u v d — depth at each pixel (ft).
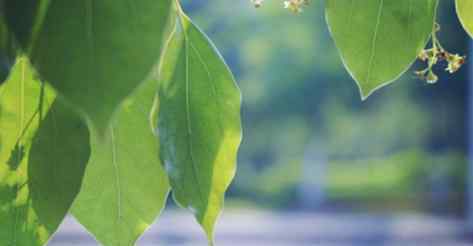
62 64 1.34
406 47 1.73
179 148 1.67
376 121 37.68
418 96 37.04
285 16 31.99
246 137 39.09
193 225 32.76
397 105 37.17
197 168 1.67
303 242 33.01
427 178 38.96
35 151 1.59
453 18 29.22
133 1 1.36
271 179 40.60
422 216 37.55
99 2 1.36
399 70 1.73
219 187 1.68
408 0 1.72
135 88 1.34
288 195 40.47
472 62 31.94
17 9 1.36
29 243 1.58
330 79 34.55
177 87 1.68
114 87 1.34
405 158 38.96
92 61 1.34
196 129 1.68
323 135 38.70
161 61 1.67
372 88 1.73
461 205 37.91
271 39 32.68
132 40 1.35
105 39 1.35
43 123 1.59
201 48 1.68
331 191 40.19
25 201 1.58
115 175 1.70
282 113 37.06
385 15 1.72
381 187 39.68
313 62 33.65
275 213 39.81
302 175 40.45
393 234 33.53
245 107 36.65
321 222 36.68
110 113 1.33
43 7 1.36
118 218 1.72
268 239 32.96
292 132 38.50
